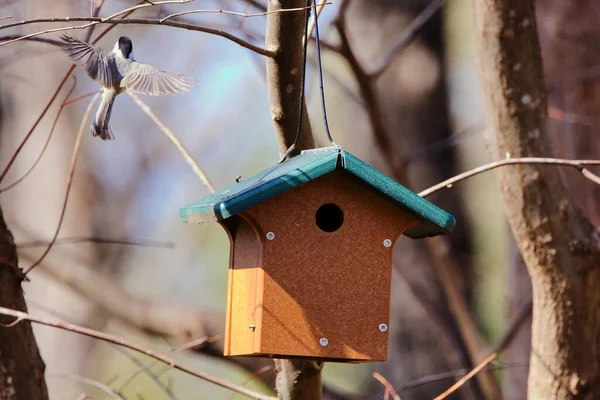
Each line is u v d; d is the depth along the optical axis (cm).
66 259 1373
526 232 806
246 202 625
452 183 691
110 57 634
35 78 1750
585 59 1323
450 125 1445
